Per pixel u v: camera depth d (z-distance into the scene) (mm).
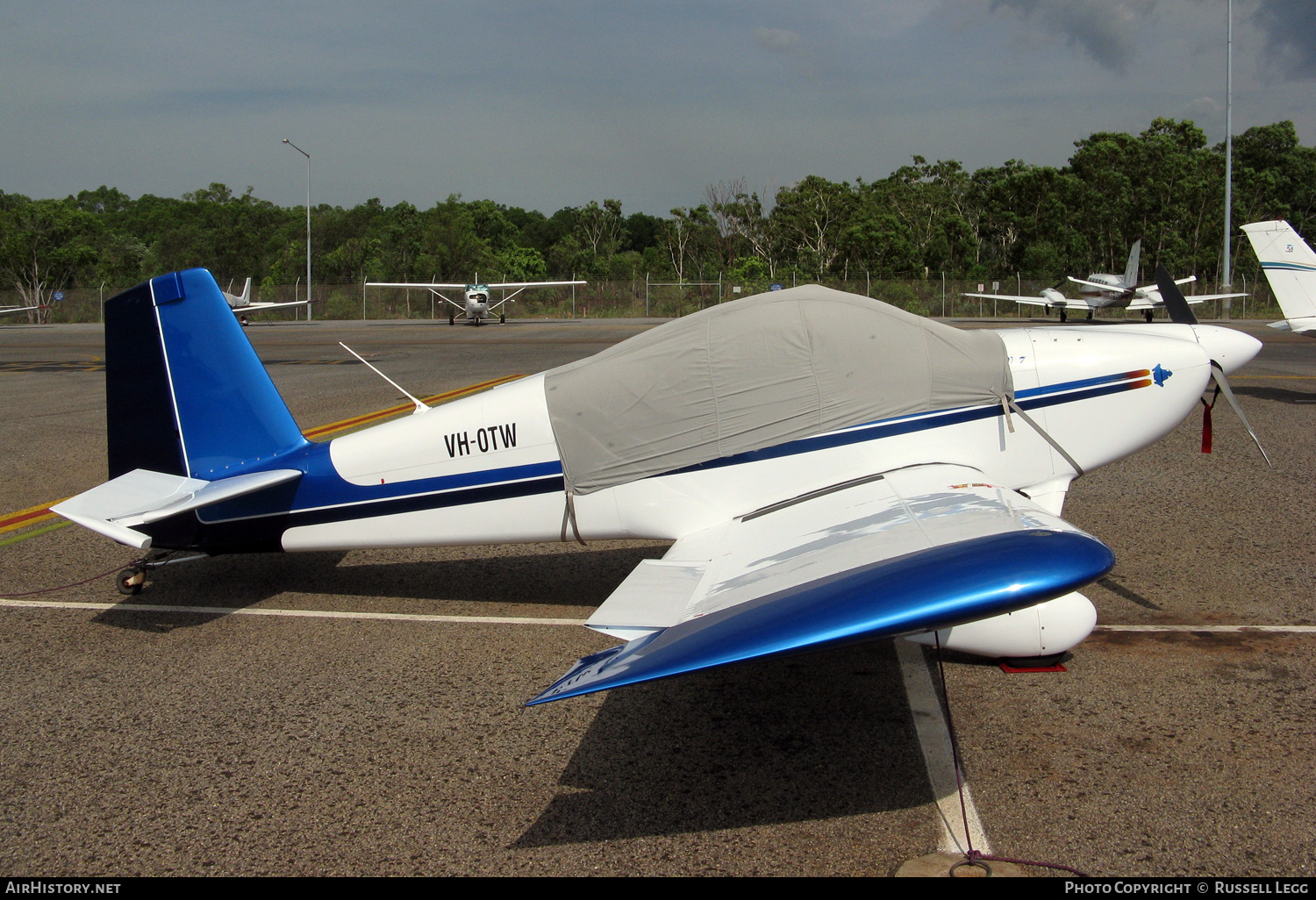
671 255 53156
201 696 3570
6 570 5270
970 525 2943
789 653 2424
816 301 3965
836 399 3949
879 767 2893
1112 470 7113
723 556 3381
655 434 4012
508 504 4195
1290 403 10281
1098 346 4301
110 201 113500
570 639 4098
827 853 2453
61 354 21844
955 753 2904
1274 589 4367
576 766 2971
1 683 3715
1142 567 4781
